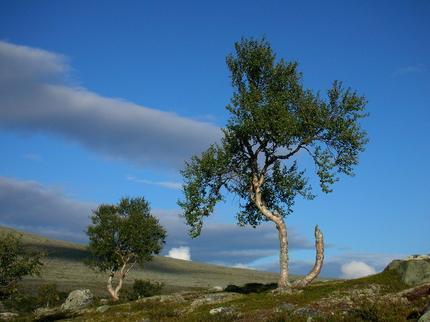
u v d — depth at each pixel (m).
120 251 77.56
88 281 115.69
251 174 47.41
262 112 43.94
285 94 46.19
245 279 167.38
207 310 38.50
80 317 49.44
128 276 136.62
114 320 42.38
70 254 165.88
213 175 46.53
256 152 46.69
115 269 77.88
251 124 44.00
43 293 75.75
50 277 112.88
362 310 28.02
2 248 41.50
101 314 48.97
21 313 64.56
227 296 45.16
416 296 31.86
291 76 47.72
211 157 45.91
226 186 48.31
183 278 151.50
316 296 35.91
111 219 77.44
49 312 62.31
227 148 46.78
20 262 42.03
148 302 50.94
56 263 139.75
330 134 45.16
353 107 45.00
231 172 47.56
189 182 46.53
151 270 164.00
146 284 80.44
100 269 78.12
